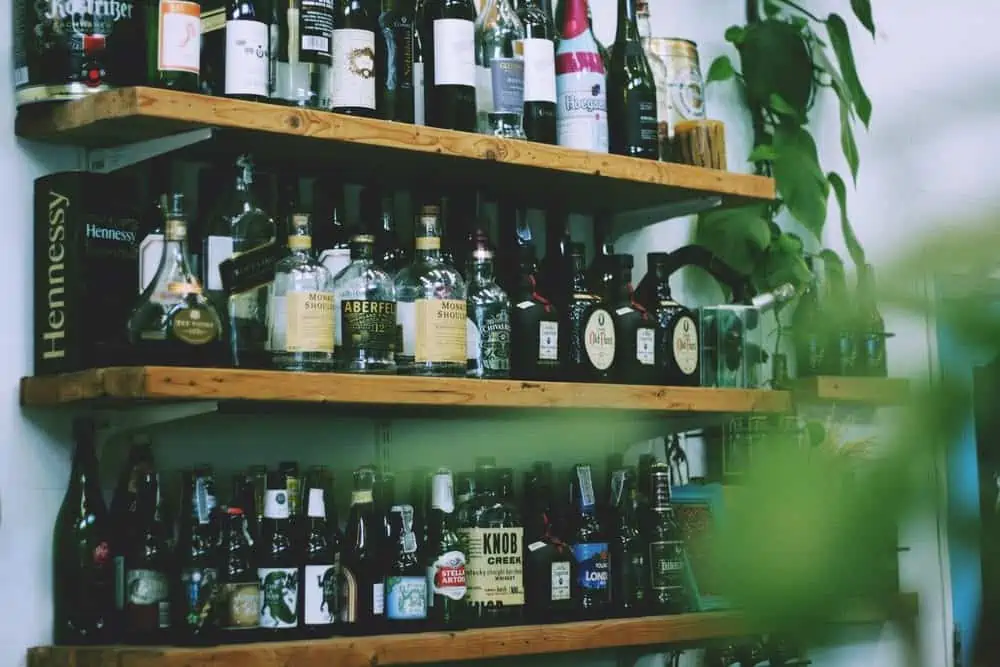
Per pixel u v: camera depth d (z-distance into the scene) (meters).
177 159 1.99
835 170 3.20
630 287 2.36
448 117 2.05
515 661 2.34
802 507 0.41
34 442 1.85
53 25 1.78
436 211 2.01
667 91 2.46
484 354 2.11
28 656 1.81
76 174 1.81
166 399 1.77
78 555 1.83
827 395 2.80
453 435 2.31
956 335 0.38
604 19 2.63
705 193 2.39
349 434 2.18
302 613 1.88
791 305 2.82
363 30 1.94
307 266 1.87
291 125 1.80
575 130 2.23
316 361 1.84
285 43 1.95
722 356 2.54
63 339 1.81
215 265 1.87
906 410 0.38
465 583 2.05
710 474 2.76
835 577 0.41
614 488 2.37
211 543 1.84
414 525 2.07
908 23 3.33
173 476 1.97
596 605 2.22
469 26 2.08
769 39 2.89
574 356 2.24
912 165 0.76
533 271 2.22
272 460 2.08
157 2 1.86
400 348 2.03
